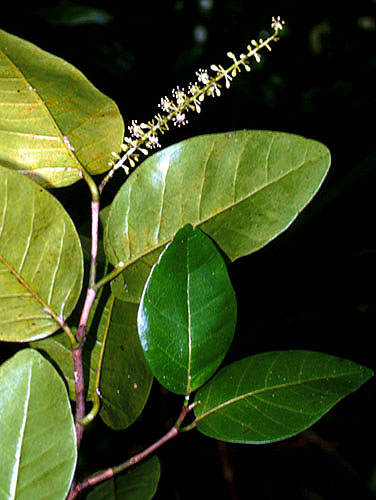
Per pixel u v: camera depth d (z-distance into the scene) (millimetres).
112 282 315
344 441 891
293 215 307
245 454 848
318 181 304
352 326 750
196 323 308
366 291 751
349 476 872
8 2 683
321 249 760
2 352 485
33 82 304
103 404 327
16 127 311
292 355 320
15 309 298
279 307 746
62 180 317
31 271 298
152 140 313
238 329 728
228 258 315
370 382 888
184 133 881
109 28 839
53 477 282
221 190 309
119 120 313
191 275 306
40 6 691
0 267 295
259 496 823
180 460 776
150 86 916
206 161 307
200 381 311
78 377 300
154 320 303
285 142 303
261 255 736
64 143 314
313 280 754
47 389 286
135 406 332
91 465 751
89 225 353
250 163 306
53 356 325
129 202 311
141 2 910
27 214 295
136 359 335
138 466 322
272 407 309
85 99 307
